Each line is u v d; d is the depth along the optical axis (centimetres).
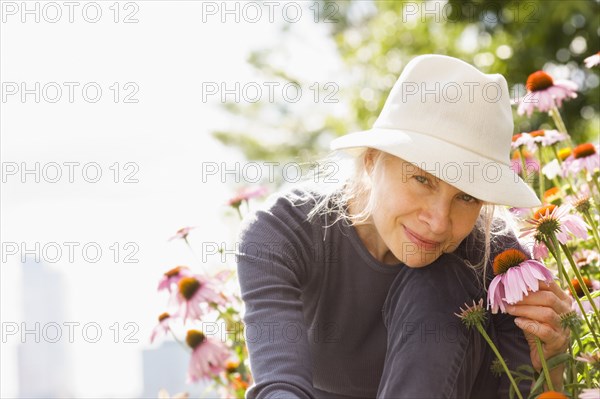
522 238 216
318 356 224
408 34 878
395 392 178
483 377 198
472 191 180
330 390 229
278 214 208
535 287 179
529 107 308
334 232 210
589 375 186
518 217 230
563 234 194
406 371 178
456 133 187
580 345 183
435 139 187
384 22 917
